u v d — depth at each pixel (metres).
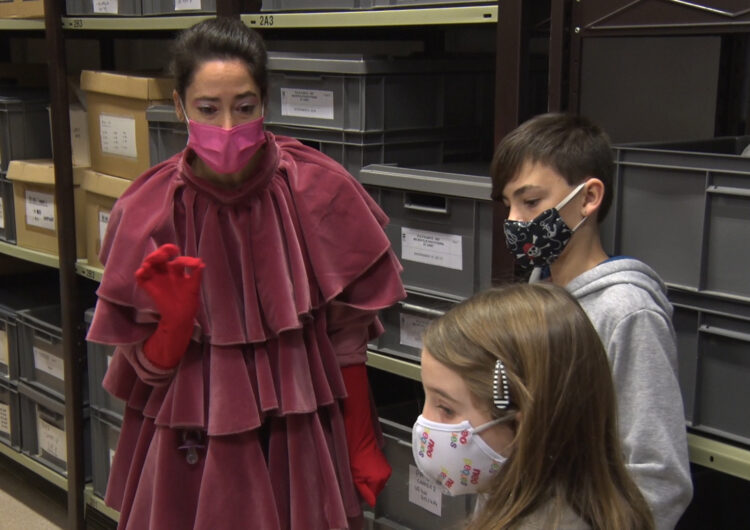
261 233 1.41
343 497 1.50
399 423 2.10
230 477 1.40
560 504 0.85
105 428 2.55
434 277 1.75
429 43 2.50
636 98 2.09
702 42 1.94
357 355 1.53
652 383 1.16
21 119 2.75
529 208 1.28
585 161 1.25
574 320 0.89
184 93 1.36
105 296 1.35
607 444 0.90
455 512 1.79
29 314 2.85
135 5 2.26
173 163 1.47
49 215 2.62
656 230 1.38
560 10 1.42
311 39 2.55
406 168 1.77
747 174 1.25
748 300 1.28
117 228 1.40
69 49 3.65
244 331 1.38
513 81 1.51
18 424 2.96
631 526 0.87
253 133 1.36
